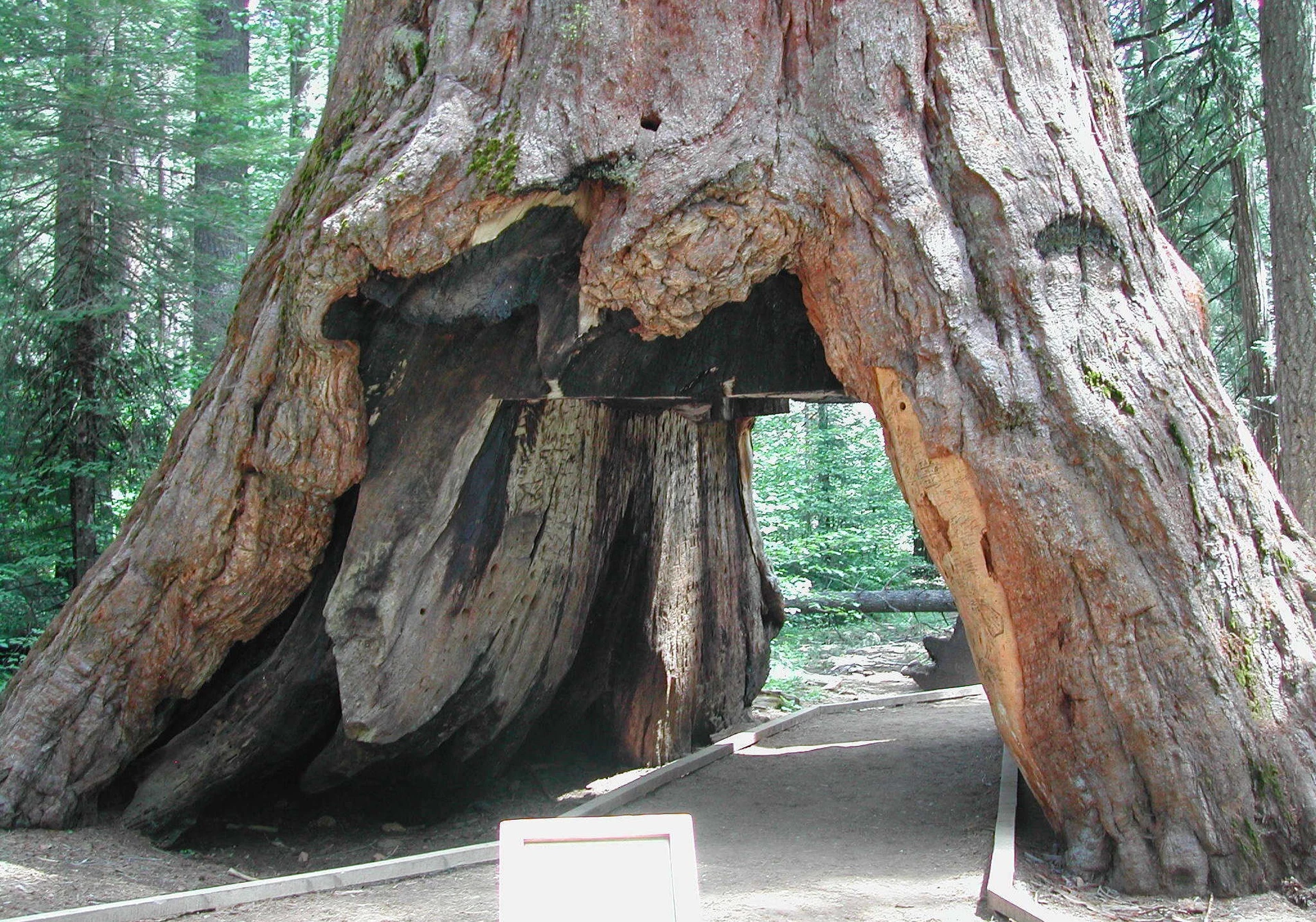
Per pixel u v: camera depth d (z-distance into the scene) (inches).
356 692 244.1
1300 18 415.5
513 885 104.5
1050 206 203.6
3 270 492.4
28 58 502.3
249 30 735.1
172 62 513.0
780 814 252.5
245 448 238.7
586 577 294.2
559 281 227.6
